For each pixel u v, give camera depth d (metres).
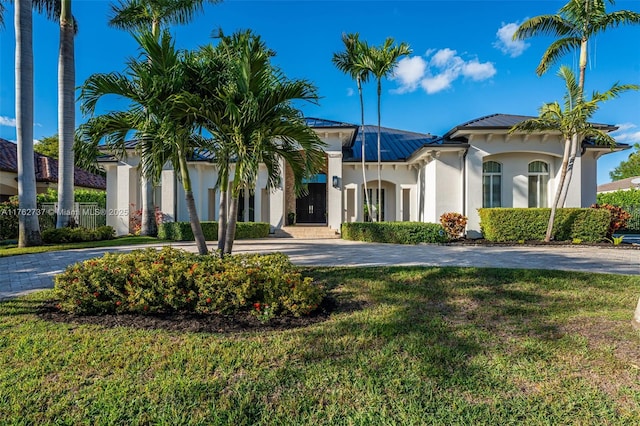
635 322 4.41
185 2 15.11
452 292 6.21
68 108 14.91
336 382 3.06
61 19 14.68
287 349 3.70
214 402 2.74
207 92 6.58
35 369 3.21
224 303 4.82
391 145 22.88
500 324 4.59
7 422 2.49
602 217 14.07
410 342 3.93
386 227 14.88
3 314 4.83
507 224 14.20
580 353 3.66
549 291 6.32
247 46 6.30
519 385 3.04
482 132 14.86
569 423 2.53
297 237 18.30
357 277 7.36
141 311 4.82
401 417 2.58
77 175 26.48
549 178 15.91
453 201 15.69
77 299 4.78
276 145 7.43
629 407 2.71
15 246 13.12
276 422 2.53
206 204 19.42
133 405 2.69
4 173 20.47
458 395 2.88
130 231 18.73
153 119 6.12
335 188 18.69
